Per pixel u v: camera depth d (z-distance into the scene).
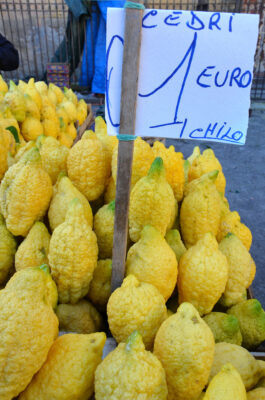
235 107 0.88
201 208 1.22
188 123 0.89
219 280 1.06
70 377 0.78
